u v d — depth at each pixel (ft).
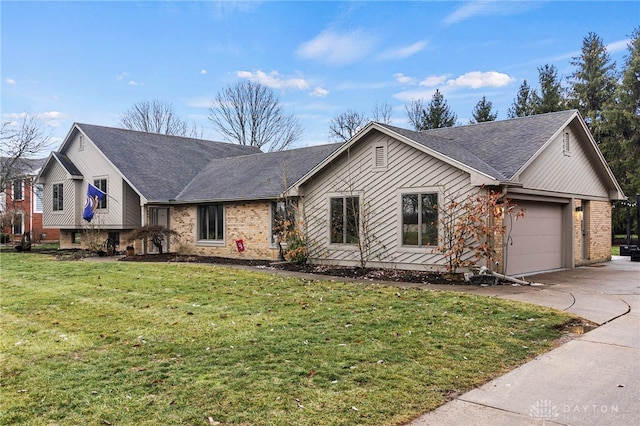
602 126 101.35
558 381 15.58
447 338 20.02
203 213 62.80
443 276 37.86
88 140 71.92
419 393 14.33
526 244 43.06
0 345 19.79
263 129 144.25
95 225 70.74
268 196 52.49
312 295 29.96
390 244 42.91
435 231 40.16
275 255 53.88
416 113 146.61
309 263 48.70
